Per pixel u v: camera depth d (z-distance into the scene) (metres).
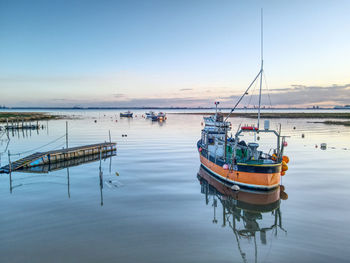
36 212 14.80
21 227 12.84
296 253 10.60
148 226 13.05
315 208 15.58
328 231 12.54
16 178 22.50
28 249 10.73
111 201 16.72
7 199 17.05
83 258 10.06
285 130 66.75
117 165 28.03
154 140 49.03
